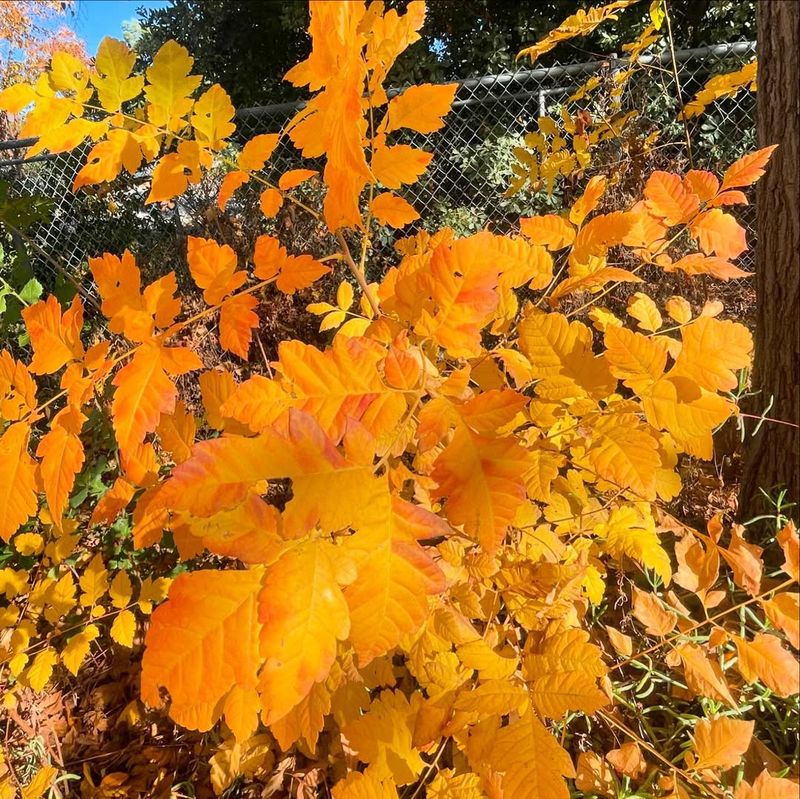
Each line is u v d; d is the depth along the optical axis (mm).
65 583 927
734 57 2098
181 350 527
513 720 548
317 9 392
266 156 595
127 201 2502
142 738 1047
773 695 831
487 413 417
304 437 356
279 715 330
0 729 1046
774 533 1055
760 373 1099
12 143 2537
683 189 654
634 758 651
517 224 2668
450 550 665
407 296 580
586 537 847
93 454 1274
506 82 2680
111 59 559
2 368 544
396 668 932
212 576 346
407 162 531
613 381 547
